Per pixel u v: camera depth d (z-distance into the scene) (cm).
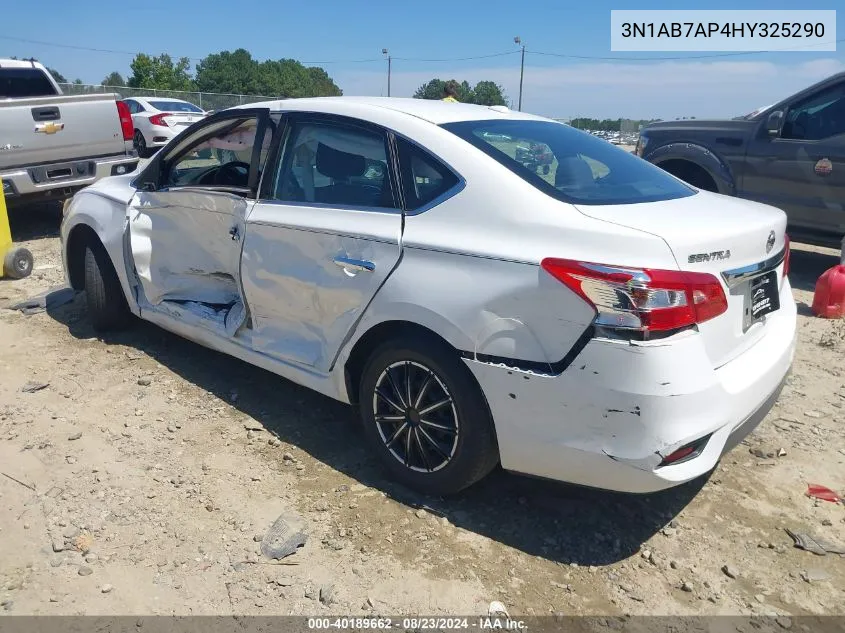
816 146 662
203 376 445
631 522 308
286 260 350
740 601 264
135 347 490
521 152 312
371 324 312
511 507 316
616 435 252
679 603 263
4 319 544
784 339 315
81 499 316
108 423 384
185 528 298
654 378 244
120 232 459
